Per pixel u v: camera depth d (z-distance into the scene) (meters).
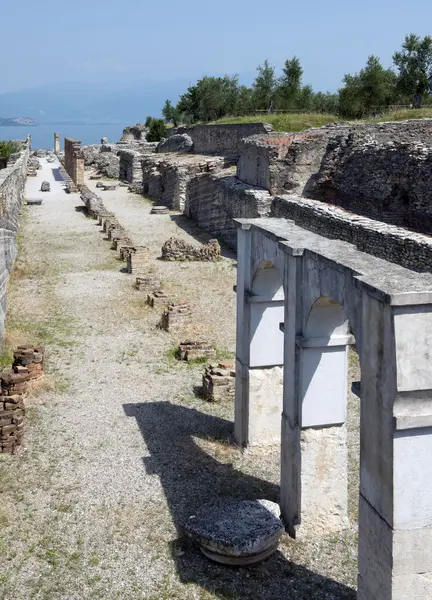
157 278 26.52
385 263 9.18
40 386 17.22
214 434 15.02
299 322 10.83
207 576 10.38
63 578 10.34
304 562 10.70
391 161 24.97
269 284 13.36
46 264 30.52
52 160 81.06
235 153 45.31
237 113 64.31
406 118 34.50
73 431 15.08
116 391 17.22
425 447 7.69
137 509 12.14
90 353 19.75
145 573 10.45
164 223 40.22
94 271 29.38
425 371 7.47
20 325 22.14
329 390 10.98
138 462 13.76
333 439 11.16
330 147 29.97
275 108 62.03
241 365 14.08
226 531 10.69
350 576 10.36
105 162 63.03
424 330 7.39
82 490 12.74
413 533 7.82
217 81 65.62
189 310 21.86
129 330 21.77
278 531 10.77
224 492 12.66
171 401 16.70
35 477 13.19
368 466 8.27
